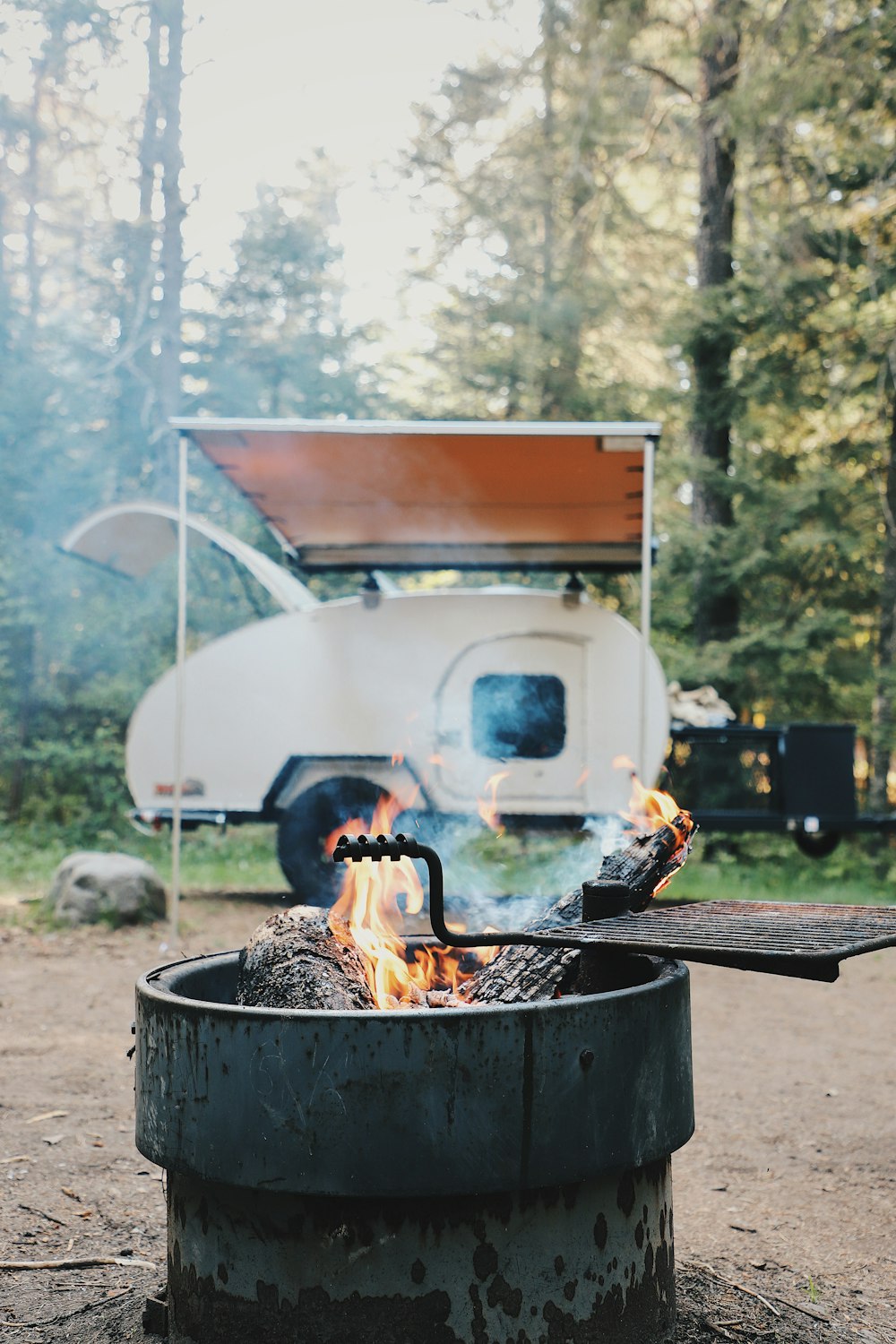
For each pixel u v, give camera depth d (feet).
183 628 25.09
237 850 42.65
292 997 7.73
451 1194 6.54
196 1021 6.94
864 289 43.24
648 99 47.67
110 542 31.73
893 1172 12.57
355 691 29.43
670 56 46.09
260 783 29.58
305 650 29.63
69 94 55.57
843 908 8.21
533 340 49.03
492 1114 6.59
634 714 28.78
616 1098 6.98
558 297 48.60
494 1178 6.57
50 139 56.39
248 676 29.73
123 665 47.96
